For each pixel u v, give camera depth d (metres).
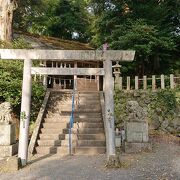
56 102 12.28
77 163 7.84
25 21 24.50
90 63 18.00
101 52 8.19
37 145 9.71
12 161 7.20
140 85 16.05
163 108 13.11
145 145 9.24
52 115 11.61
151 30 15.41
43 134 10.11
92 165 7.56
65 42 21.66
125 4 17.38
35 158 8.59
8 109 8.97
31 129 11.23
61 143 9.76
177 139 11.52
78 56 8.15
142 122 9.43
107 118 8.13
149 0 17.31
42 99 12.34
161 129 12.82
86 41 29.19
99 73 8.27
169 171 6.74
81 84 17.89
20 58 8.13
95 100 12.59
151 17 17.03
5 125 8.66
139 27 15.24
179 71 18.88
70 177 6.39
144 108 13.29
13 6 15.14
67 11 27.75
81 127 10.65
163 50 17.58
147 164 7.50
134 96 13.62
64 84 17.83
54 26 27.53
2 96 11.32
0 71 11.25
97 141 9.73
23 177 6.47
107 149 8.12
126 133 9.41
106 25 17.39
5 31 14.83
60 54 8.12
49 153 9.31
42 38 20.84
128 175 6.47
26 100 8.04
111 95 8.21
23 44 13.90
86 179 6.20
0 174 6.78
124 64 18.02
